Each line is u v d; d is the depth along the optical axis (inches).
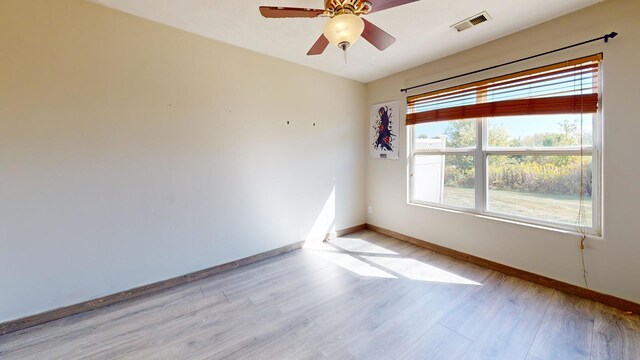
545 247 98.5
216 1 81.6
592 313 82.0
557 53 92.8
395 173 152.6
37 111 76.8
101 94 85.7
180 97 100.5
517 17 91.2
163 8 85.6
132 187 92.6
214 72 107.8
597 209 89.1
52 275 81.0
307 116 139.1
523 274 104.3
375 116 161.0
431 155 137.2
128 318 82.4
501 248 110.6
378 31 72.9
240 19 91.9
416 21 92.6
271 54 122.1
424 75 134.1
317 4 82.9
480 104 113.8
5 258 74.9
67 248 82.8
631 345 68.5
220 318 82.3
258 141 122.0
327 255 131.0
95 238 87.0
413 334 74.2
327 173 150.0
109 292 90.1
